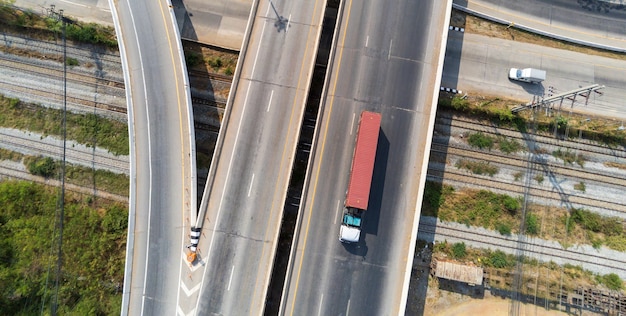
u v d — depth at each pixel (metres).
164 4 40.53
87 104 42.50
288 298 34.62
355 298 34.84
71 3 44.09
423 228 39.97
